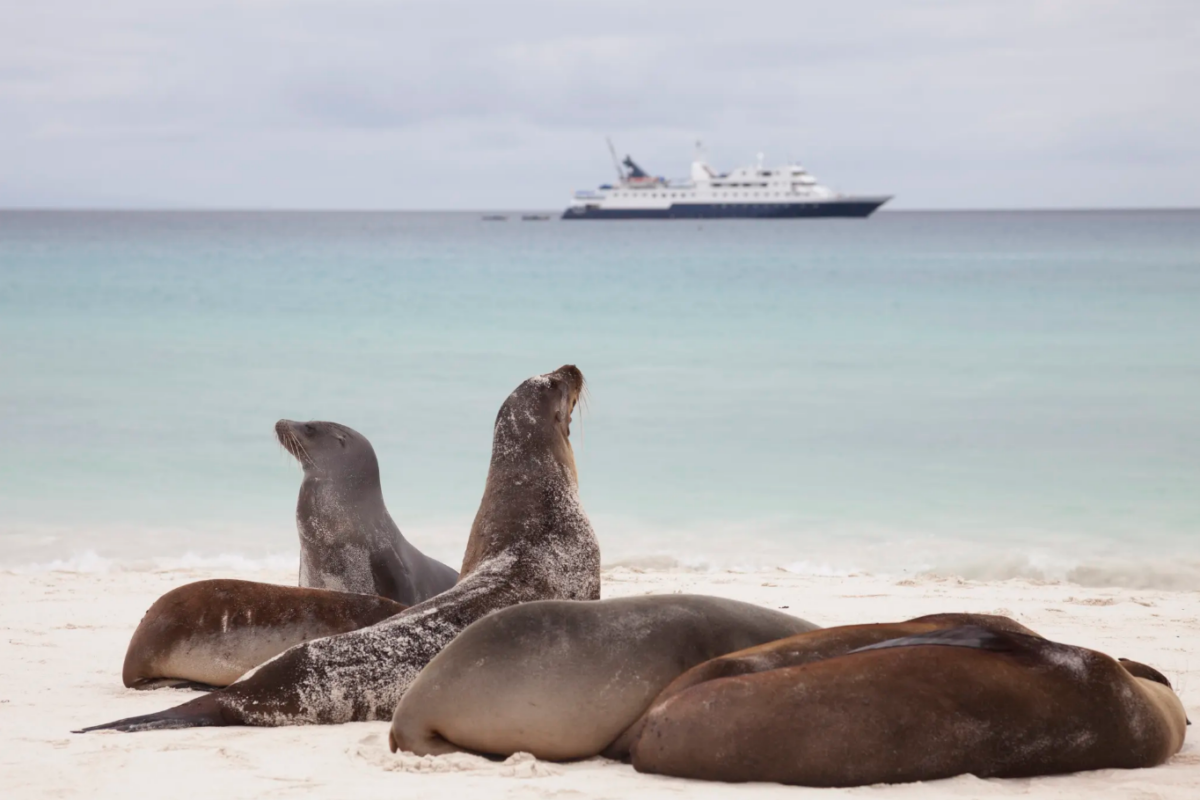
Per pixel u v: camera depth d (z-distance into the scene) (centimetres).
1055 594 1373
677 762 623
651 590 1373
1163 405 2859
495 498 903
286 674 773
